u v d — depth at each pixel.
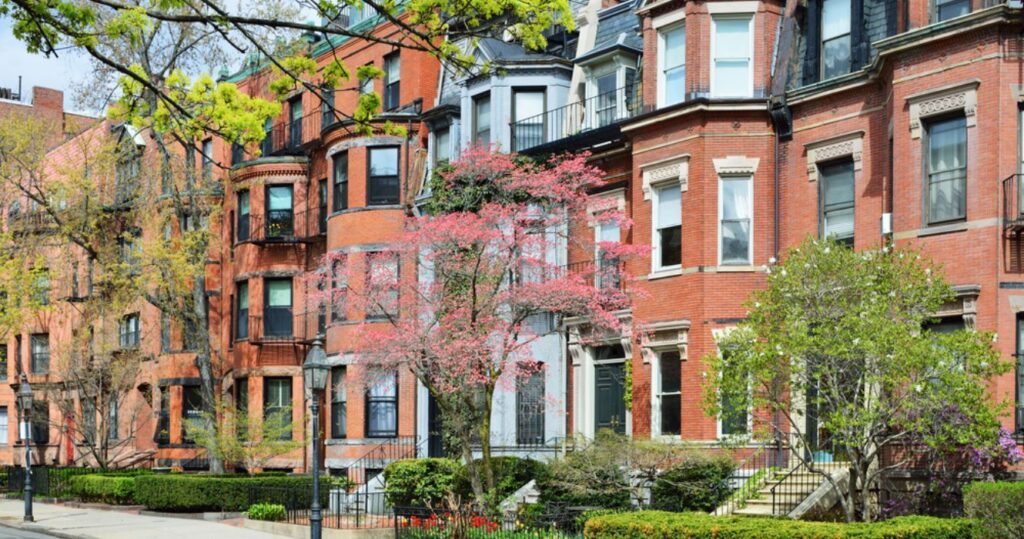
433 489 31.22
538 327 32.62
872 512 23.34
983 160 23.11
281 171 43.28
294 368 42.88
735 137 28.56
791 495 24.64
